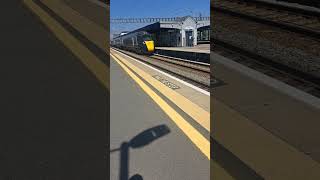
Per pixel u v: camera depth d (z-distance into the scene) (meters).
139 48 81.50
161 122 11.09
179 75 26.47
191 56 49.06
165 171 7.39
